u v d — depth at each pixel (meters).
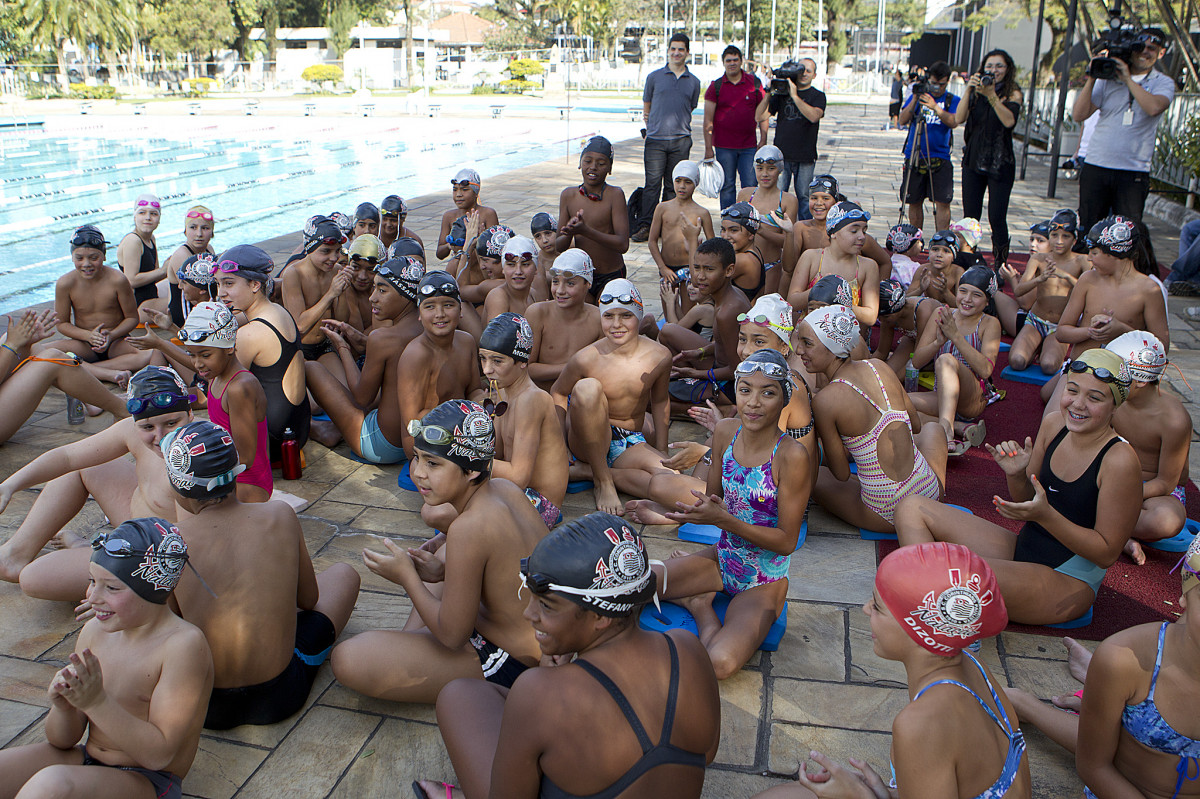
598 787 1.94
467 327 6.11
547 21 65.56
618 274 7.91
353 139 27.72
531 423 3.96
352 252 6.05
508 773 2.01
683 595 3.61
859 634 3.62
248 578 2.90
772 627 3.54
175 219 15.53
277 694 3.03
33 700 3.16
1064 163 17.30
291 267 5.99
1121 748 2.44
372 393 5.16
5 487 3.59
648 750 1.94
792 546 3.42
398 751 2.96
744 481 3.49
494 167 21.36
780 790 2.55
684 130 10.97
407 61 55.97
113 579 2.33
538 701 1.95
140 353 6.39
